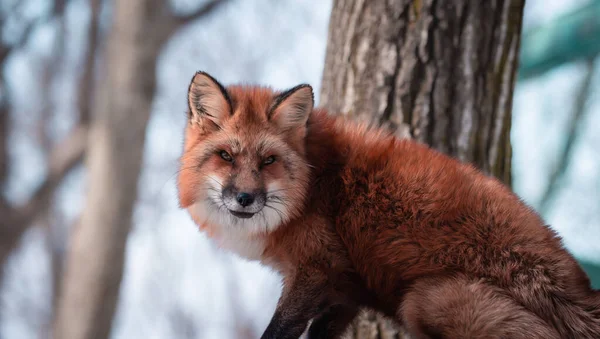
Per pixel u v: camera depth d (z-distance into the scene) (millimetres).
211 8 20641
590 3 19531
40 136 27094
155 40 15406
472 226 7051
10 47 22562
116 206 14719
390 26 8938
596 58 23875
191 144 8008
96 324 14609
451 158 7801
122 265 14914
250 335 24625
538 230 7090
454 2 8898
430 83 8820
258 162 7621
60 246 26109
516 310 6641
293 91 7660
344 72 9180
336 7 9578
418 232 7180
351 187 7539
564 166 23797
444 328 6816
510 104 9156
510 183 9164
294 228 7605
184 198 7980
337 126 8086
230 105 7777
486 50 8969
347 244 7492
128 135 14891
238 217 7512
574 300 6836
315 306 7480
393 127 8812
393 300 7457
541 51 20375
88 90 23219
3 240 20219
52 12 25234
